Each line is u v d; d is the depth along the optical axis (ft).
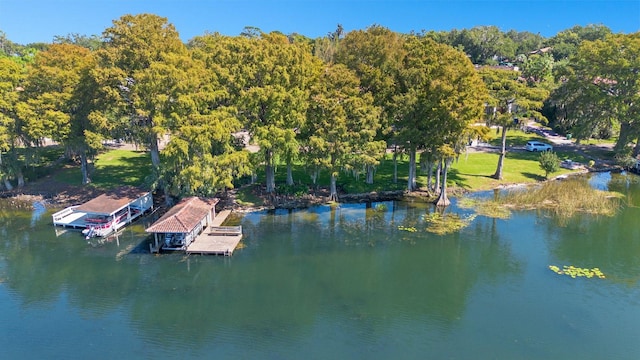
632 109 217.36
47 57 183.01
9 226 147.23
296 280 113.19
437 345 86.79
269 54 154.20
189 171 138.72
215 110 150.30
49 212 160.45
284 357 83.41
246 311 99.40
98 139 156.15
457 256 125.70
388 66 167.94
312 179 181.78
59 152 219.61
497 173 194.18
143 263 120.98
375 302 103.24
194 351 85.46
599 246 130.62
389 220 152.05
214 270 117.70
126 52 153.58
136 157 215.72
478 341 87.86
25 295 105.40
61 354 84.23
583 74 227.20
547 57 289.53
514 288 108.06
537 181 193.98
